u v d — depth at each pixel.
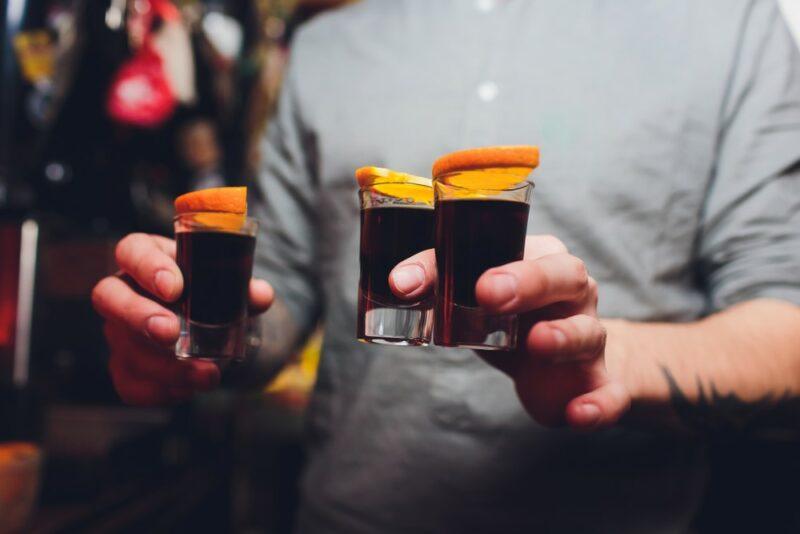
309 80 0.62
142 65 0.80
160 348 0.40
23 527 0.46
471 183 0.34
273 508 1.10
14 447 0.48
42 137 0.76
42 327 0.60
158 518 0.69
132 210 0.85
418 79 0.57
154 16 0.86
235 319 0.39
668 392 0.39
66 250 0.67
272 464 1.11
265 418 1.09
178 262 0.39
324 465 0.56
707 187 0.52
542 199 0.53
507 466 0.51
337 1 1.07
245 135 1.21
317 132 0.60
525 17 0.56
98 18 0.78
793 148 0.49
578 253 0.52
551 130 0.53
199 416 0.91
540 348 0.33
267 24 1.24
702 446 0.52
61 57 0.76
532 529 0.50
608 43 0.54
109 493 0.59
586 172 0.52
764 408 0.41
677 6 0.53
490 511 0.51
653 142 0.52
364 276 0.37
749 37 0.51
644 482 0.50
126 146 0.88
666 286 0.52
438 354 0.53
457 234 0.34
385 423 0.54
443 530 0.52
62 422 0.64
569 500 0.50
